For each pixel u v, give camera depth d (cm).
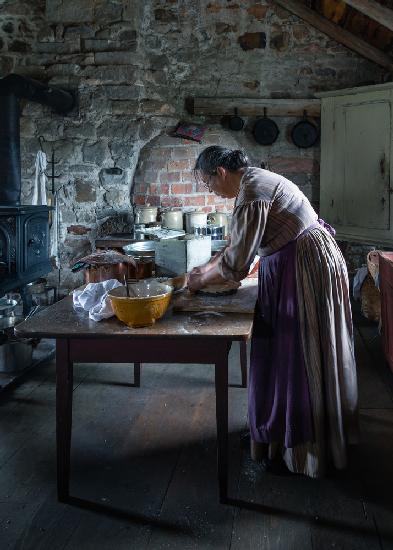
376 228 475
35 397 293
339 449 209
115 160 486
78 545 176
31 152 490
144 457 230
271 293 208
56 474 218
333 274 204
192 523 186
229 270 201
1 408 279
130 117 482
